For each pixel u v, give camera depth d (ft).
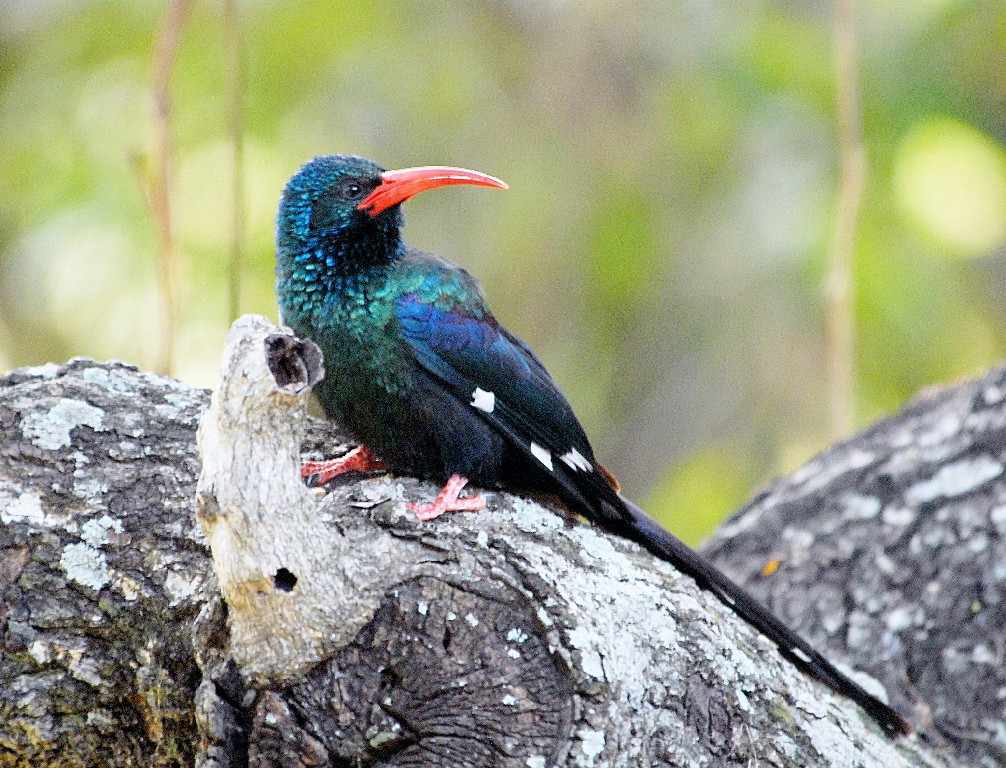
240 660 22.50
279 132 54.24
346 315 29.50
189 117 54.13
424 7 55.52
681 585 25.45
